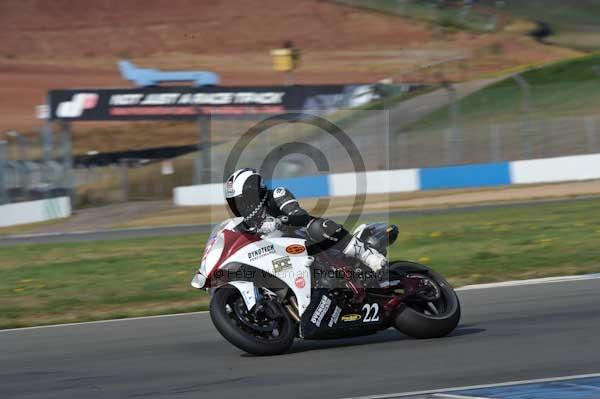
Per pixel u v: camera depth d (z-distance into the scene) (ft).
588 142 295.89
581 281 111.96
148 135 385.09
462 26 551.18
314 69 531.09
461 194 258.57
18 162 293.23
